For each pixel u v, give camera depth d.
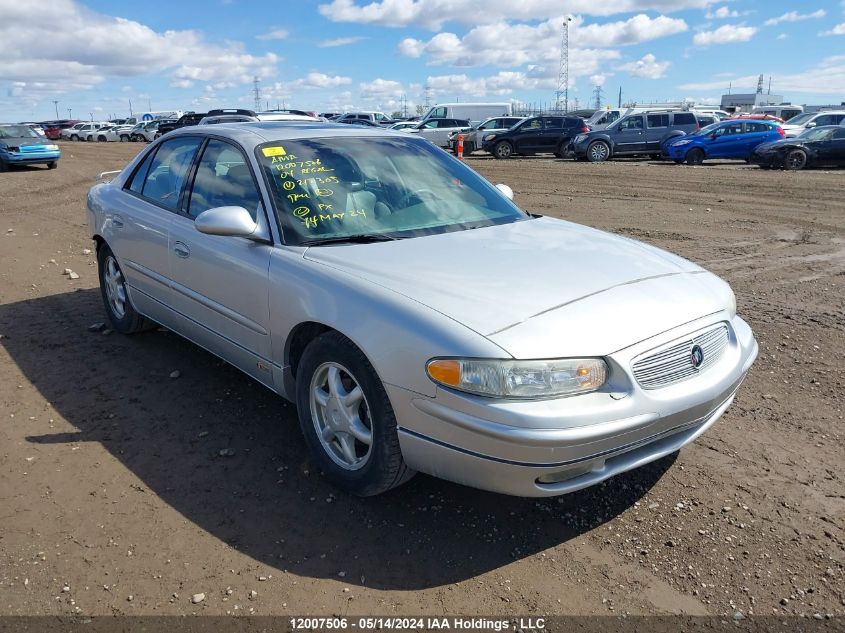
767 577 2.69
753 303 6.32
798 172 19.17
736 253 8.52
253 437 3.74
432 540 2.90
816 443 3.71
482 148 29.08
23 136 22.19
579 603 2.55
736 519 3.05
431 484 3.33
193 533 2.93
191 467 3.45
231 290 3.66
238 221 3.36
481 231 3.69
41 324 5.61
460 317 2.69
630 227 10.35
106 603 2.52
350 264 3.15
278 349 3.41
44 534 2.91
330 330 3.18
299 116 4.95
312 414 3.27
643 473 3.43
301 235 3.45
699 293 3.18
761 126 22.62
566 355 2.59
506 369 2.52
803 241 9.27
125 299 5.12
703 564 2.76
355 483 3.09
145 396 4.24
